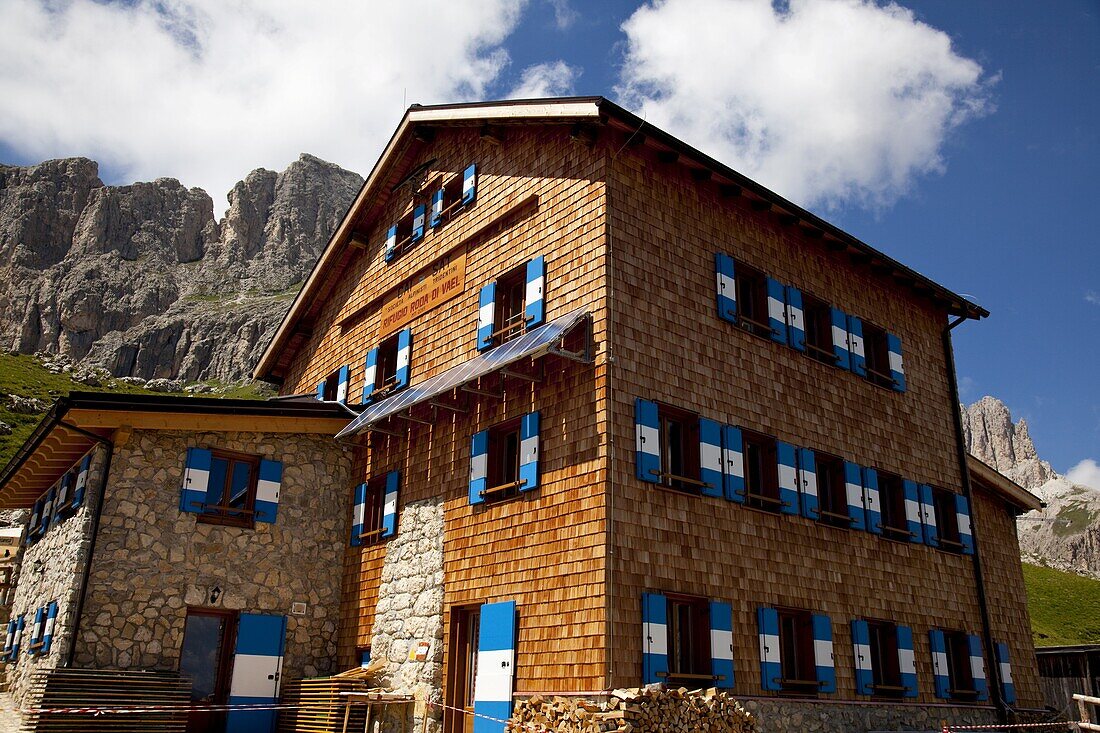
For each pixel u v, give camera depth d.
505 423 14.54
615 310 13.41
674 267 14.62
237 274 163.75
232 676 15.38
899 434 17.98
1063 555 186.12
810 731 13.58
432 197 18.80
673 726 10.78
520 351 13.09
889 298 19.23
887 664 15.80
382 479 17.27
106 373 121.19
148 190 171.12
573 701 10.91
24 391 90.56
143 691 13.75
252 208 178.88
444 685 14.07
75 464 17.20
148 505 15.42
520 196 15.96
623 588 12.07
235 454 16.69
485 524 14.30
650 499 12.84
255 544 16.41
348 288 21.45
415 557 15.59
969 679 17.11
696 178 15.62
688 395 14.02
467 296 16.77
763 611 13.66
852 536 15.88
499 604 13.43
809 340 17.30
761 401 15.20
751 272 16.16
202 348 135.38
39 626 16.08
